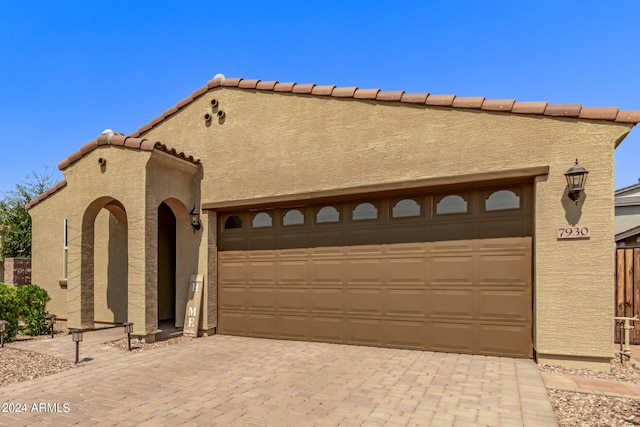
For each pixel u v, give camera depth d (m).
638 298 8.35
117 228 10.70
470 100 6.98
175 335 8.95
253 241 9.22
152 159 8.44
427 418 4.38
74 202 9.32
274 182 8.73
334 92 8.17
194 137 9.78
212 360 6.95
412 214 7.68
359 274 8.04
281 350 7.65
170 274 12.02
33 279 11.86
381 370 6.20
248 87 9.10
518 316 6.80
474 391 5.20
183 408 4.77
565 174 6.20
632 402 4.87
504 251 6.95
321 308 8.35
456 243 7.30
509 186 7.00
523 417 4.36
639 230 10.47
